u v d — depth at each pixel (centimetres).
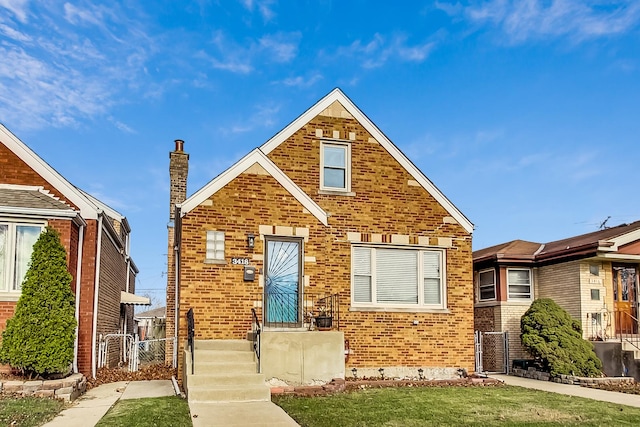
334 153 1648
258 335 1248
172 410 1010
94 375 1526
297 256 1523
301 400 1161
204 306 1406
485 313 2069
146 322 3778
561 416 1045
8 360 1177
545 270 2000
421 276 1641
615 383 1570
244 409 1018
